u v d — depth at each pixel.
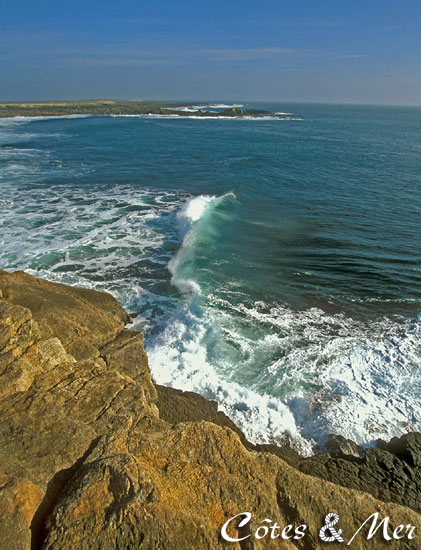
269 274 13.84
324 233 18.03
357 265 14.70
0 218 18.72
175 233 17.56
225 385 8.42
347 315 11.49
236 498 4.49
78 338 7.59
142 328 10.59
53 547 3.71
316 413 7.73
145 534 3.84
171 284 12.99
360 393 8.27
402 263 14.98
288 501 4.63
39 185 25.48
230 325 10.62
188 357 9.28
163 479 4.50
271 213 20.84
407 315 11.55
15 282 9.17
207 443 5.08
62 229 17.59
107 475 4.31
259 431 7.35
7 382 5.65
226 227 18.28
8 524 3.75
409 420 7.57
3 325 6.45
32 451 4.75
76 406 5.62
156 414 7.06
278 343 9.97
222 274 13.60
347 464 6.48
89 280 13.14
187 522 3.97
